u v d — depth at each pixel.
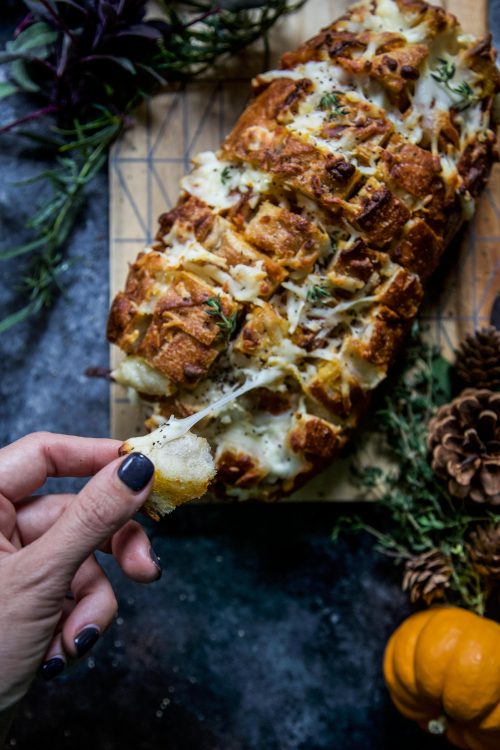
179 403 0.49
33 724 0.57
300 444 0.48
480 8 0.55
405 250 0.48
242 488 0.50
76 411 0.58
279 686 0.58
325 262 0.48
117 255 0.55
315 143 0.47
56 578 0.40
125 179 0.56
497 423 0.51
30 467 0.46
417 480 0.55
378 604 0.58
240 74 0.56
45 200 0.58
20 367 0.58
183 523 0.58
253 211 0.49
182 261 0.48
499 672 0.51
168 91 0.56
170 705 0.58
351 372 0.49
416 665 0.52
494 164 0.56
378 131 0.48
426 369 0.55
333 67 0.49
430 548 0.55
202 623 0.58
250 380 0.48
